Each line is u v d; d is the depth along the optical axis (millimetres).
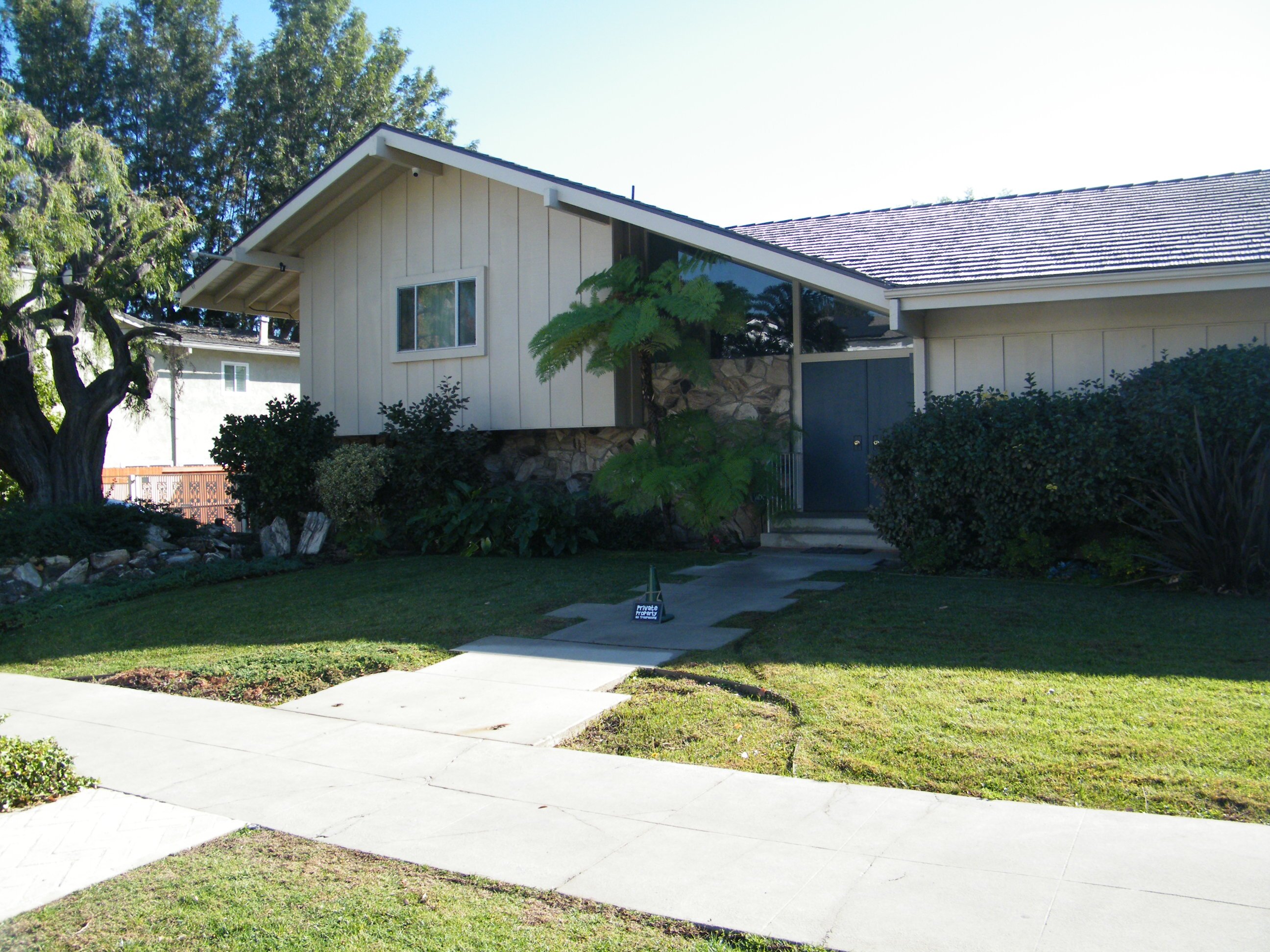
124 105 31641
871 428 12500
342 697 6523
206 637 8703
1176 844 3770
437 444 13328
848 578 9727
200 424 24984
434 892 3652
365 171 14359
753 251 10930
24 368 13602
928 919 3295
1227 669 5910
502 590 9789
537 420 13773
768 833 4074
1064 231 11461
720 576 10242
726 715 5684
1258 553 8102
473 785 4801
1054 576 9289
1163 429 8547
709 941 3223
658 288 11820
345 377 15383
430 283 14555
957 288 9867
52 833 4348
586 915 3430
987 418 9648
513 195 13891
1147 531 8664
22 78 31188
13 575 11344
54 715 6441
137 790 4914
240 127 31844
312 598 9953
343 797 4703
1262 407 8297
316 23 32719
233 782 4992
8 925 3520
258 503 13750
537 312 13727
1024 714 5301
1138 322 10203
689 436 12008
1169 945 3064
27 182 12883
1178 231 10609
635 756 5188
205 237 31781
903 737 5090
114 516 12633
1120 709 5281
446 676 6855
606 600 9078
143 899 3693
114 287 13633
